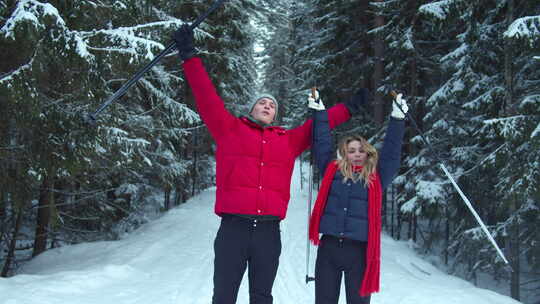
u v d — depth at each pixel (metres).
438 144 11.02
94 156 7.07
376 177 3.09
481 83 8.95
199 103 2.86
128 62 5.27
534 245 8.96
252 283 2.79
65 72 5.54
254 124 2.94
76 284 5.02
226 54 16.38
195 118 10.09
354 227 2.96
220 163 2.85
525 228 9.12
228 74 16.66
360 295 2.91
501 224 8.66
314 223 3.11
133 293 4.99
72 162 5.79
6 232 9.44
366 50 14.27
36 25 4.48
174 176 13.05
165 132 10.70
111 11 5.98
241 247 2.73
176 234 10.43
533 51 7.57
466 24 9.61
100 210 12.04
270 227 2.82
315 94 3.30
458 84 9.20
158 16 8.73
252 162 2.80
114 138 6.96
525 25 6.23
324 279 3.00
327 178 3.10
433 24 8.88
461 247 10.47
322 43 14.39
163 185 13.41
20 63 5.14
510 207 8.34
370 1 13.11
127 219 13.77
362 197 3.03
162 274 6.27
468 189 9.98
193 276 6.14
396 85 12.48
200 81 2.84
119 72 5.82
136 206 14.55
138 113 10.14
